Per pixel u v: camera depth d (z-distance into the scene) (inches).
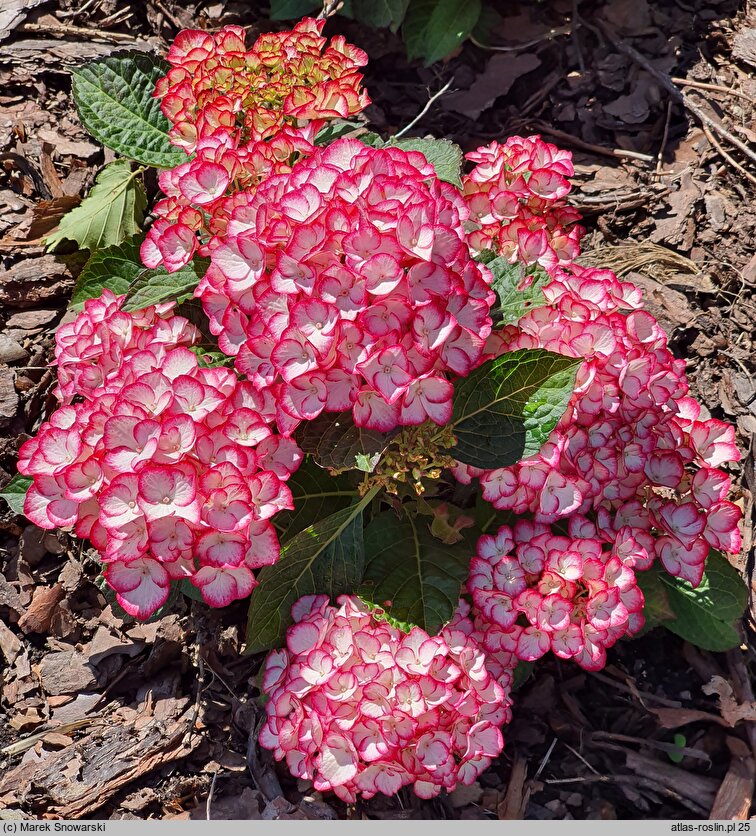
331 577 23.8
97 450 19.6
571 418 22.7
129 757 25.7
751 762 26.1
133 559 19.0
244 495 19.4
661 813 25.7
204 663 27.0
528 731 27.2
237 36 26.2
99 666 27.3
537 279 24.2
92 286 28.0
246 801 25.3
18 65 35.4
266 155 23.0
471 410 22.3
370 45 38.7
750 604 28.0
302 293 19.7
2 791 25.3
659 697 27.3
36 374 30.0
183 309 24.0
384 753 21.3
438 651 22.0
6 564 28.4
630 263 33.1
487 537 23.5
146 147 27.3
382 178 19.9
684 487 25.3
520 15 39.3
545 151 26.3
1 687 27.1
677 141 36.1
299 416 20.0
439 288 19.7
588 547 23.0
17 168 33.6
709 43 38.0
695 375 31.6
